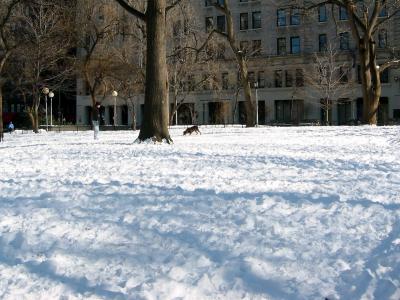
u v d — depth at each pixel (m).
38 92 47.69
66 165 12.02
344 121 64.06
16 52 41.62
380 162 12.30
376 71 34.94
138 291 3.90
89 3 41.41
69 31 42.19
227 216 6.12
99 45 44.62
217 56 53.78
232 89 65.62
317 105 64.56
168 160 12.68
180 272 4.32
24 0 32.19
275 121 65.44
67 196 7.54
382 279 4.11
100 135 31.50
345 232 5.45
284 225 5.72
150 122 19.25
